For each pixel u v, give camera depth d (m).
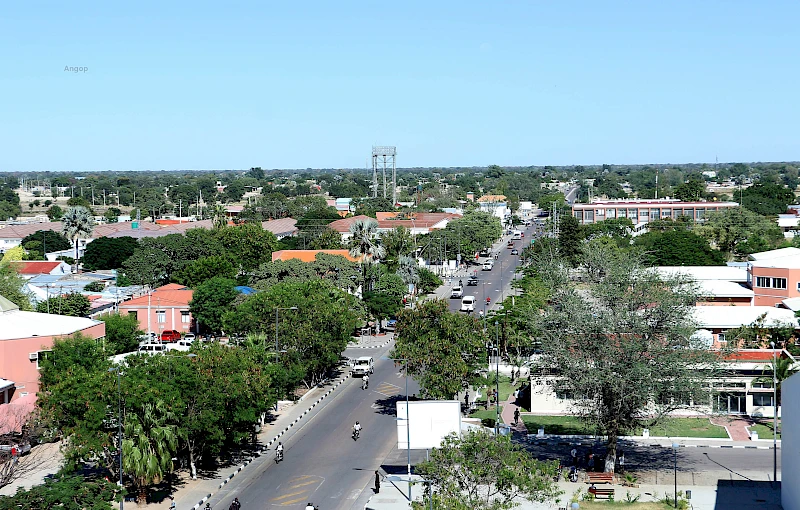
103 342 96.38
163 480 78.75
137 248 191.00
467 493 65.75
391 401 108.31
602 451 87.94
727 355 86.25
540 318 88.69
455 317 97.88
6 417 84.81
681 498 73.62
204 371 76.81
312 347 111.12
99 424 69.94
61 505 57.38
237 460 85.50
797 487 66.81
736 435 93.88
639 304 83.00
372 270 159.12
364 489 76.88
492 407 106.25
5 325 97.06
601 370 78.88
